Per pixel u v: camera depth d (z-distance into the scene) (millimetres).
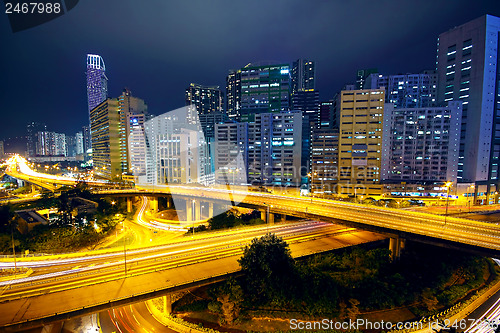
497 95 117000
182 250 57156
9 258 54062
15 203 110125
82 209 90750
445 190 115250
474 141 118625
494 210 104375
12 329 32500
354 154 121188
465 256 63719
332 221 69625
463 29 123938
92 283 42594
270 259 48406
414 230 57594
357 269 56375
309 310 47156
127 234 89188
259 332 45062
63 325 46438
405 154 122500
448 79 132750
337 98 145375
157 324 47062
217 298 47062
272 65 186875
